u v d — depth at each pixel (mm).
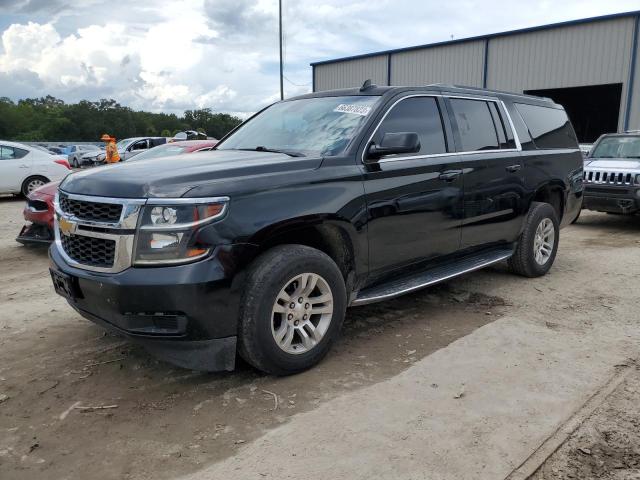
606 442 2779
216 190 3111
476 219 4840
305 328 3531
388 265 4109
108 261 3133
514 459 2637
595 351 3875
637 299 5094
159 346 3145
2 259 7078
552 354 3820
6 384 3463
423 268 4520
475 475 2518
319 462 2613
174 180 3117
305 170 3555
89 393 3342
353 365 3680
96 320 3338
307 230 3693
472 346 3963
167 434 2887
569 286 5543
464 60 24016
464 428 2893
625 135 10141
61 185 3664
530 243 5621
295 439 2807
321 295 3580
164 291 2969
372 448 2719
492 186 4969
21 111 97875
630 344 4000
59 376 3570
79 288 3246
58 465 2633
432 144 4488
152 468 2602
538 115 5930
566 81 21062
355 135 3963
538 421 2963
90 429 2943
